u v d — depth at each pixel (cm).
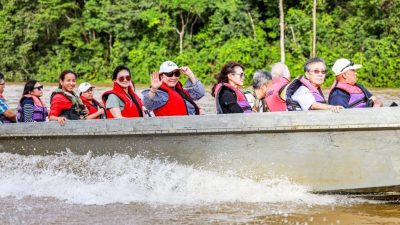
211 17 4238
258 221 733
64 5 4491
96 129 874
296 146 809
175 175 851
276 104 912
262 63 4006
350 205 801
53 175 915
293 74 3922
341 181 802
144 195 862
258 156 820
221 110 876
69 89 1034
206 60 4128
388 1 4006
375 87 3641
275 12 4253
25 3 4584
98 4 4497
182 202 832
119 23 4403
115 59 4406
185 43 4319
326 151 801
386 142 786
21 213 792
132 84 970
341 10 4228
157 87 905
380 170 792
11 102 2350
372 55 3819
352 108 797
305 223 722
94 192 884
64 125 894
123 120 859
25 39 4553
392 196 816
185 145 841
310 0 4153
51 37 4691
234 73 893
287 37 4131
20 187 930
